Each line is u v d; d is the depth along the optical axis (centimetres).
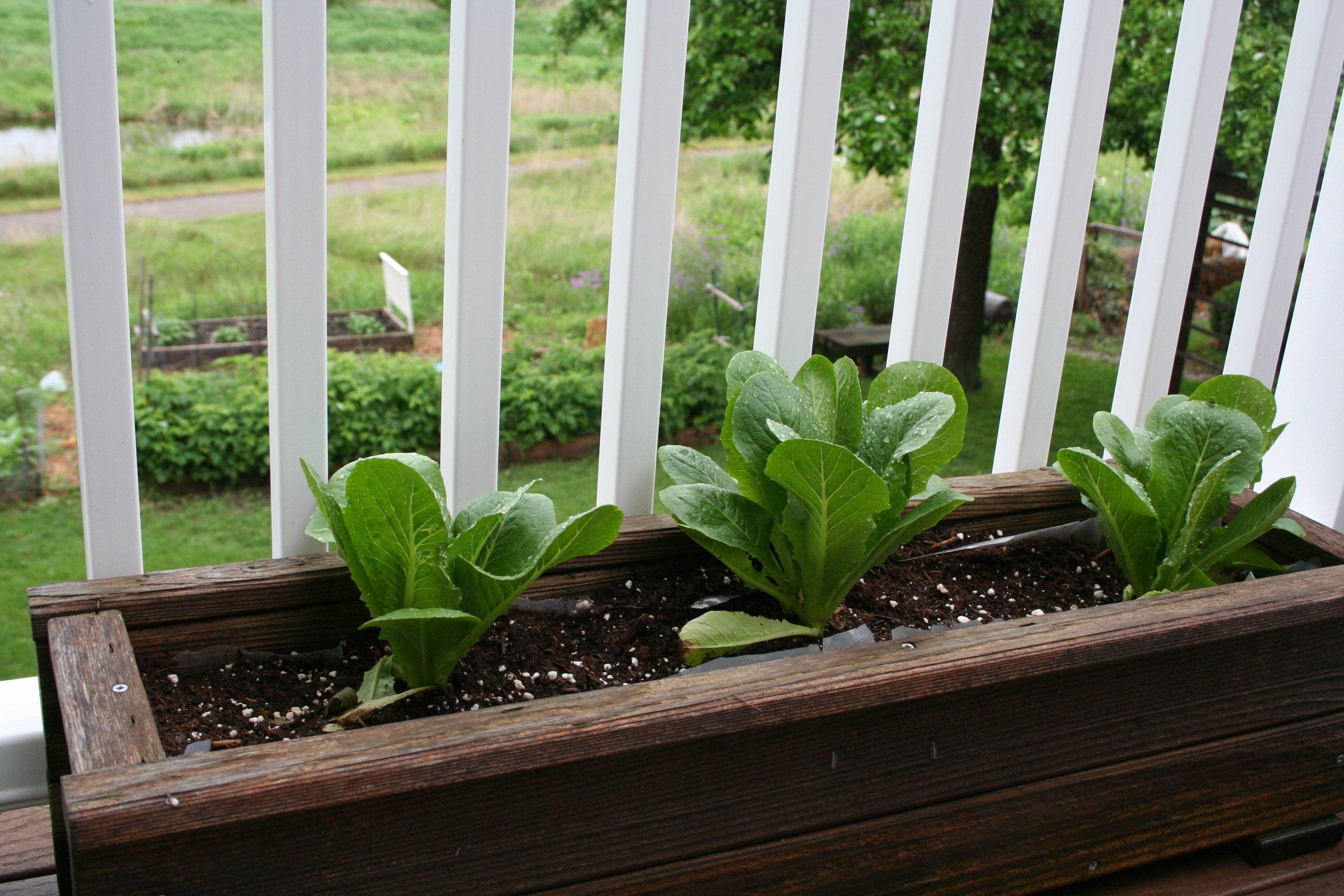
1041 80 612
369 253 791
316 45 84
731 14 624
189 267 747
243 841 58
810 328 114
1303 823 101
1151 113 629
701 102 639
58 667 70
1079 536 118
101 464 88
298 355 91
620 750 66
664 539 102
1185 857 100
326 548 98
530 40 775
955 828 82
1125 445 104
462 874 65
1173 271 129
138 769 58
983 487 117
